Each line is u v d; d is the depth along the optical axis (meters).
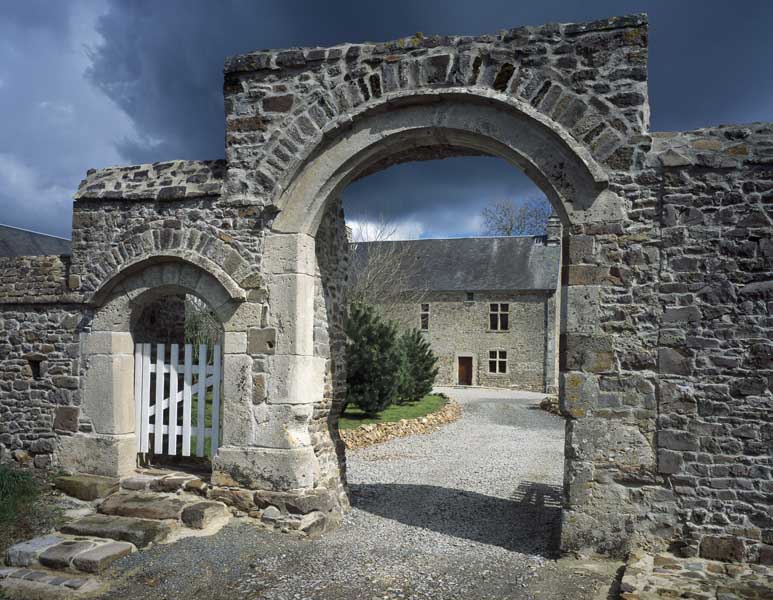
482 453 12.07
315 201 6.64
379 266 20.59
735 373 5.46
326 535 6.46
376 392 14.83
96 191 7.36
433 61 6.25
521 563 5.67
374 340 15.08
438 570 5.49
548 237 30.84
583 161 5.76
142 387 7.41
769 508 5.32
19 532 6.12
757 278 5.46
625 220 5.73
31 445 7.54
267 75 6.78
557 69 5.93
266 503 6.49
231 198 6.82
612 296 5.73
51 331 7.57
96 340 7.34
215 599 4.90
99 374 7.29
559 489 8.90
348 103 6.50
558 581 5.20
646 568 5.16
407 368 18.27
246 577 5.29
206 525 6.31
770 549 5.29
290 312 6.59
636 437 5.62
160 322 8.52
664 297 5.62
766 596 4.59
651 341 5.63
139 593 5.02
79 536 6.01
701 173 5.62
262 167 6.74
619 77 5.79
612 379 5.69
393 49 6.39
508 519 7.29
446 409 18.02
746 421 5.41
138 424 7.41
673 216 5.64
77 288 7.40
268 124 6.76
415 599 4.88
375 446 12.86
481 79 6.12
